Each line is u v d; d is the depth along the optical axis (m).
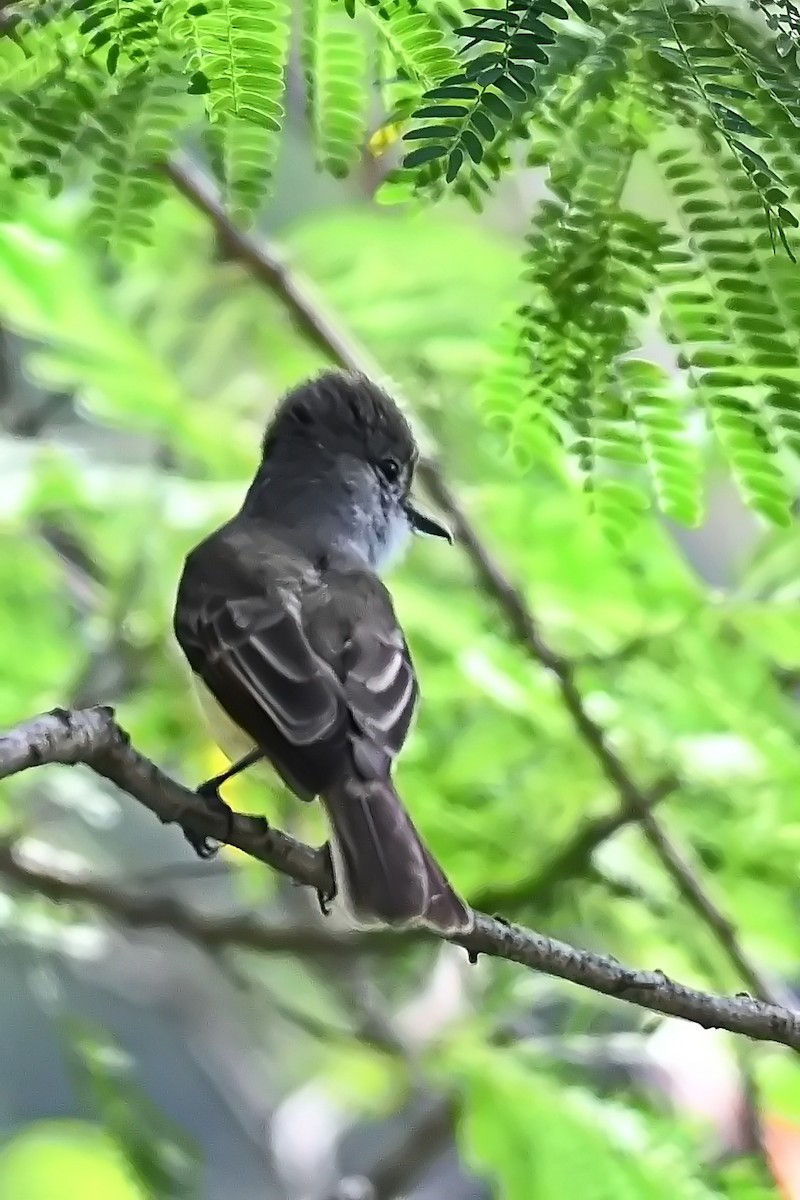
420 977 10.74
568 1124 9.07
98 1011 13.80
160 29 5.08
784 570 9.48
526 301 5.97
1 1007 13.19
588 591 9.43
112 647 9.95
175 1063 14.78
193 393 10.15
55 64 5.55
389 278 9.71
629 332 5.18
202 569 7.20
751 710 9.30
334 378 8.50
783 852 9.40
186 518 9.79
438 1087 9.94
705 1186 9.00
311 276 9.86
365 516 8.12
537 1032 10.68
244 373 10.38
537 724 9.51
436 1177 12.14
